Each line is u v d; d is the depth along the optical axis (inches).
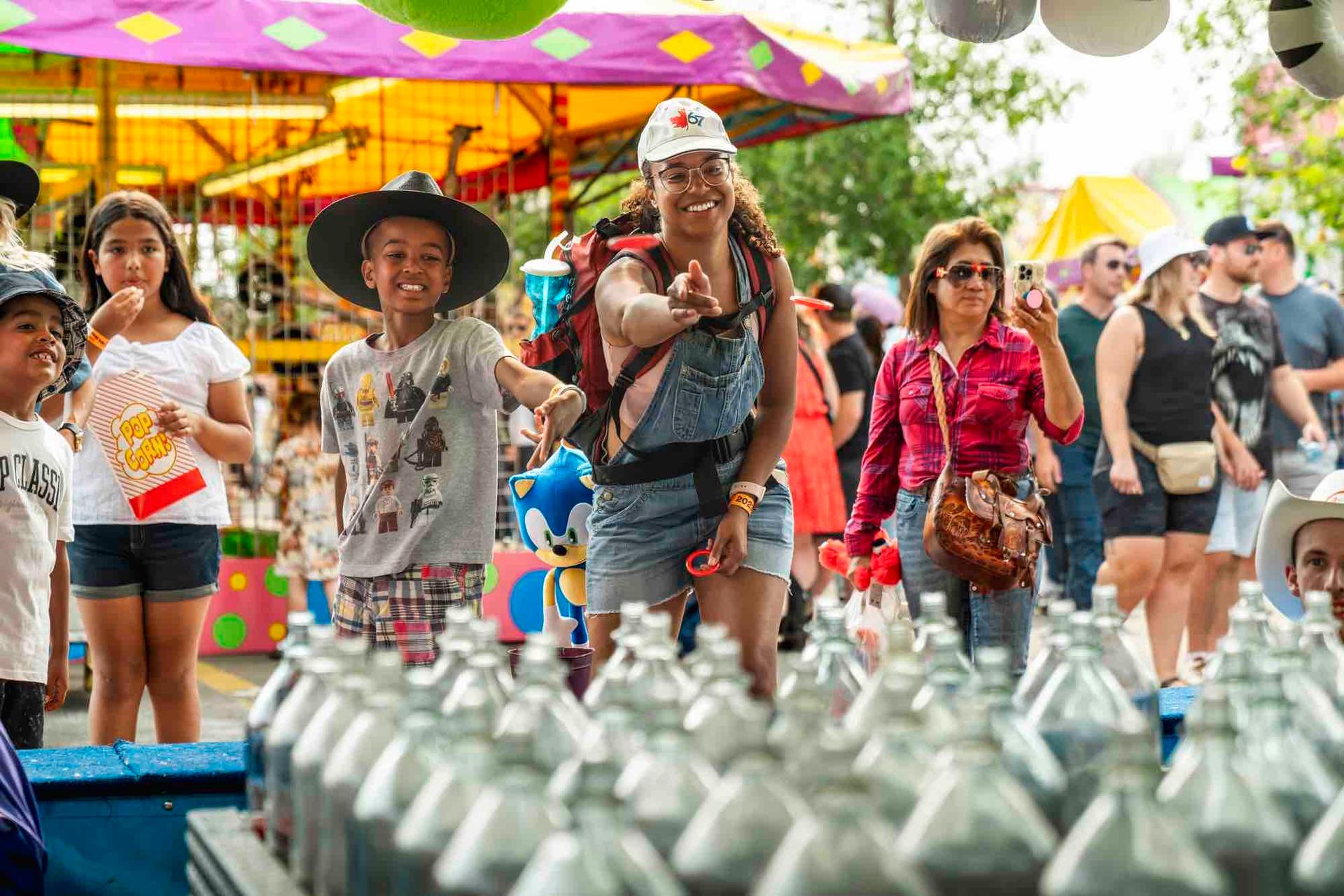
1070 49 197.5
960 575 205.3
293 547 391.2
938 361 214.7
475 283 195.0
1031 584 208.7
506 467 414.6
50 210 387.5
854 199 754.8
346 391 187.5
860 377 413.7
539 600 401.1
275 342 409.7
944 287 213.3
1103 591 104.2
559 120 454.0
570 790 64.6
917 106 802.2
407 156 524.7
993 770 66.2
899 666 79.5
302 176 525.7
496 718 84.5
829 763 57.1
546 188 513.7
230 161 476.4
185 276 231.8
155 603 218.8
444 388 182.9
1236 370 335.6
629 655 93.8
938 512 205.6
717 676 78.0
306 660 95.8
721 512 165.5
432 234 185.2
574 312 171.5
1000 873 64.2
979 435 213.0
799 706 71.6
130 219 225.3
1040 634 409.7
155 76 440.5
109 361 221.1
